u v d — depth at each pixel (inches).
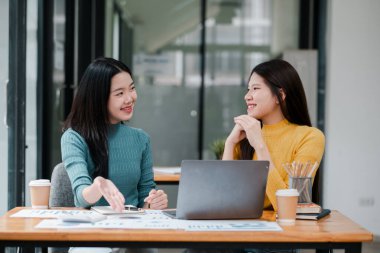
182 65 277.7
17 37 159.6
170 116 278.4
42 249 108.6
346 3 249.6
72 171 96.7
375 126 250.8
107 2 272.5
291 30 277.4
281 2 276.8
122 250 102.0
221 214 83.8
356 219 250.7
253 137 98.6
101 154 102.7
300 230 77.5
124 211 89.8
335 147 250.5
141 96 277.7
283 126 106.3
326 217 89.1
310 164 89.4
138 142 109.5
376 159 250.5
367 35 249.8
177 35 277.6
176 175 162.1
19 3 160.2
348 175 250.7
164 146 278.7
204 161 82.2
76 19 237.0
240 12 277.4
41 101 189.2
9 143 156.6
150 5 276.7
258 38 277.9
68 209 94.2
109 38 272.5
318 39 273.7
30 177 177.9
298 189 88.0
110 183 87.6
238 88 278.4
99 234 74.3
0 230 75.4
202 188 82.8
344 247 76.3
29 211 91.2
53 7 193.9
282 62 105.7
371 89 250.7
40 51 188.7
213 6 277.7
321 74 263.4
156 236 74.2
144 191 110.1
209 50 277.7
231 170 82.8
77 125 103.7
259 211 85.4
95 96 102.9
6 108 153.5
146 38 276.7
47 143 193.2
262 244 75.6
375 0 249.4
